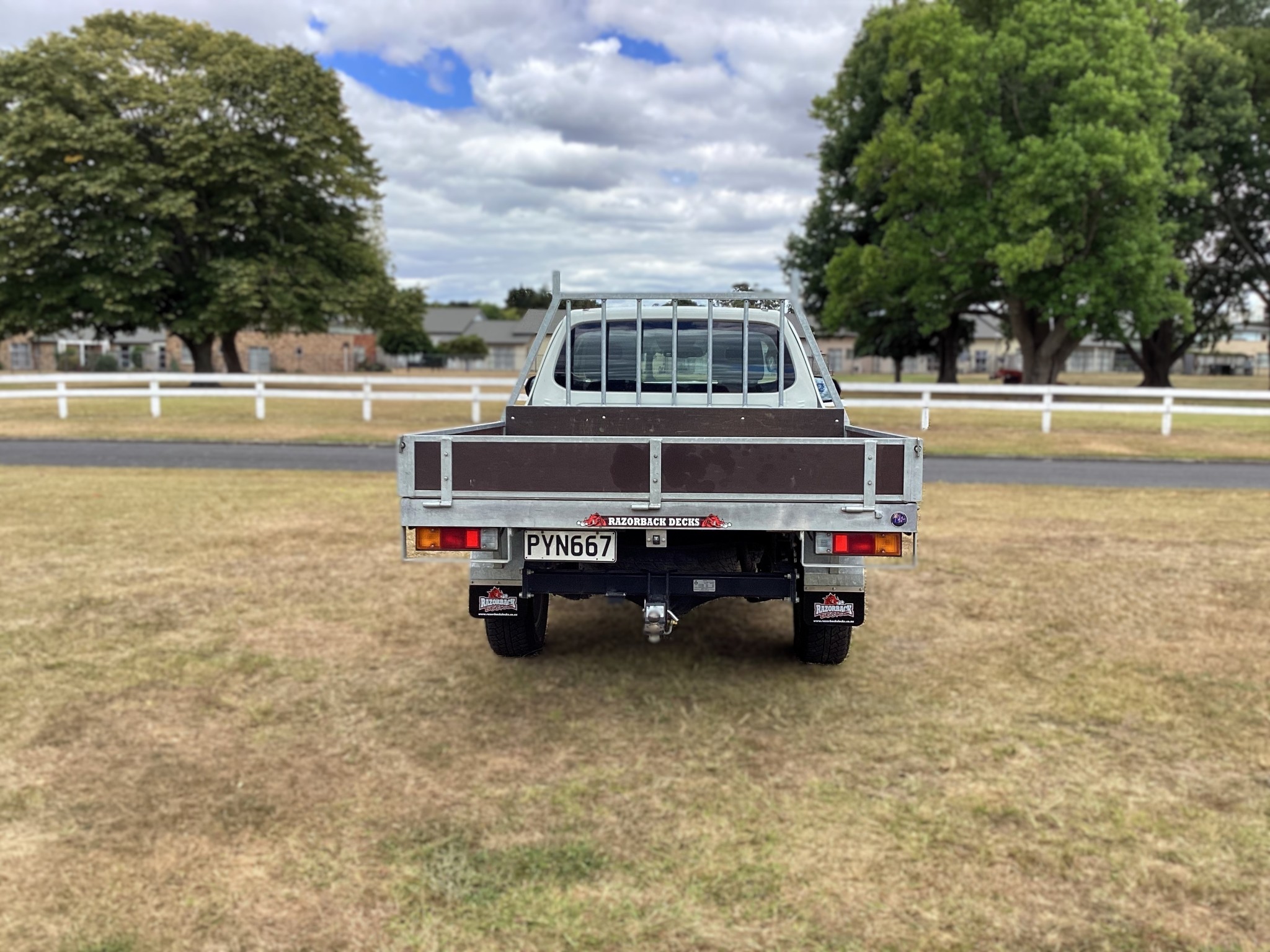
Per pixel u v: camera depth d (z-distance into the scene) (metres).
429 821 3.38
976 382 65.12
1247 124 35.06
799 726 4.28
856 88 40.16
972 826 3.36
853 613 4.59
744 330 4.80
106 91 35.47
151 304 37.09
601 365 5.58
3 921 2.77
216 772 3.78
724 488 4.02
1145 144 26.72
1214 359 99.31
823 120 41.84
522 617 4.97
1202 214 37.88
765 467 4.01
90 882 2.98
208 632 5.64
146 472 12.51
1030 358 36.69
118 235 34.69
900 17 32.75
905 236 31.91
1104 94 27.03
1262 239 40.78
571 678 4.93
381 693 4.69
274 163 37.09
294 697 4.62
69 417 21.25
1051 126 28.31
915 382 61.22
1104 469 13.94
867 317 44.06
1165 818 3.42
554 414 4.59
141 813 3.43
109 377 20.70
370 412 22.33
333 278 39.25
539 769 3.83
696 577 4.51
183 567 7.20
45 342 71.31
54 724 4.24
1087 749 4.02
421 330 45.03
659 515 4.04
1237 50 37.53
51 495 10.44
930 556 7.76
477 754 3.97
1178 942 2.70
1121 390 18.69
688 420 4.57
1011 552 7.90
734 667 5.12
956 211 30.00
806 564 4.43
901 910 2.85
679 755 3.97
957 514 9.81
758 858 3.14
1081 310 29.39
